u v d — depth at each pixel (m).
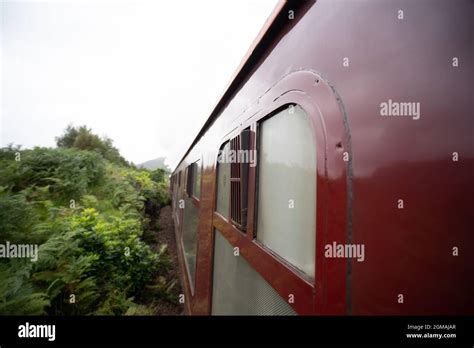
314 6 1.20
